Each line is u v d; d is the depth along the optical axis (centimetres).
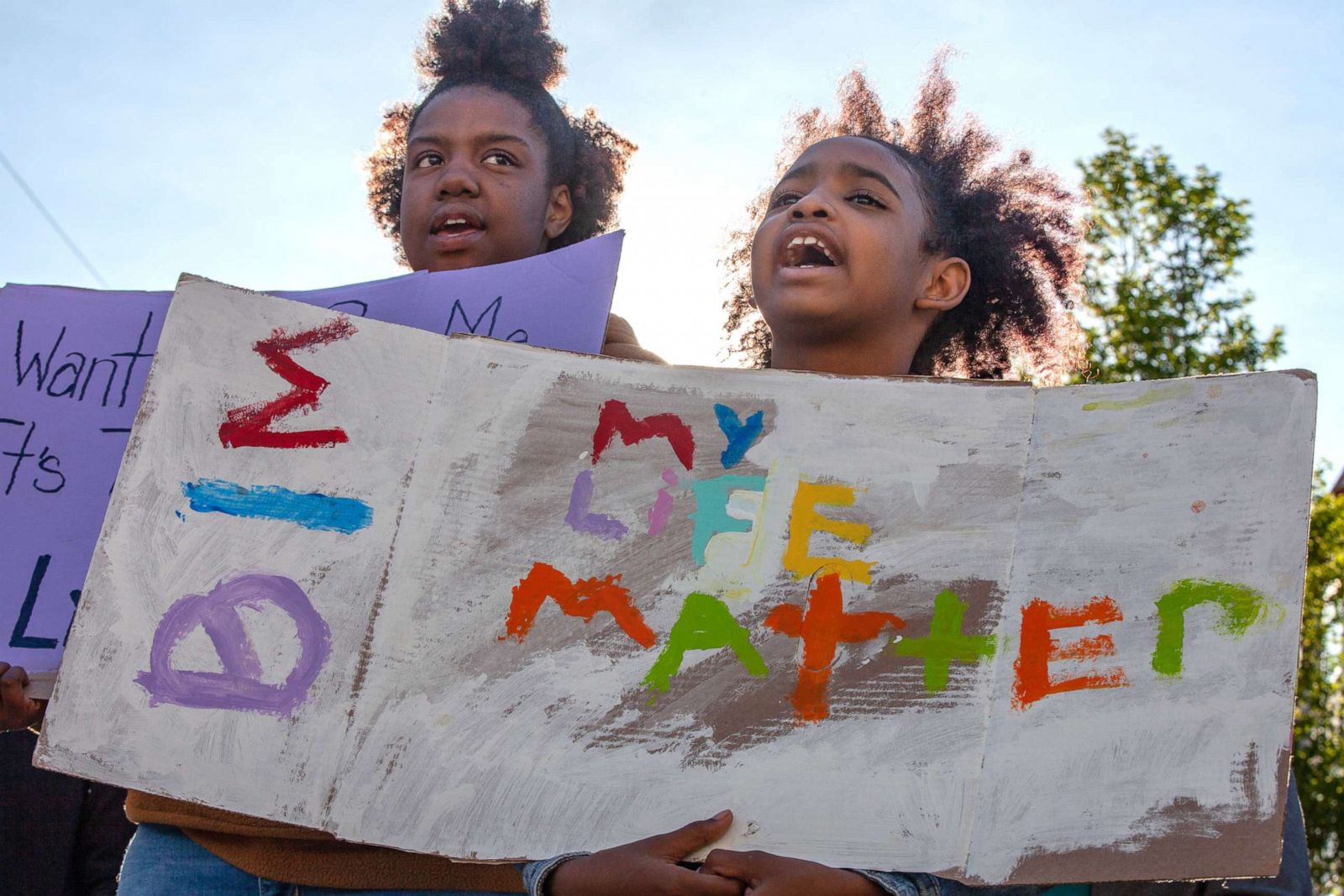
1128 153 951
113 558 235
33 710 264
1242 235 929
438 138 370
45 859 328
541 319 281
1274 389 230
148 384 241
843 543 237
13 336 279
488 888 252
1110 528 231
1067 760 221
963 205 356
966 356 366
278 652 233
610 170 421
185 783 228
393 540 239
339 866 251
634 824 225
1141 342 905
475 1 419
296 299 279
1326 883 999
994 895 230
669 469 242
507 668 233
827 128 394
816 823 223
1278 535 224
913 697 229
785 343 307
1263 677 219
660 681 232
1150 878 213
